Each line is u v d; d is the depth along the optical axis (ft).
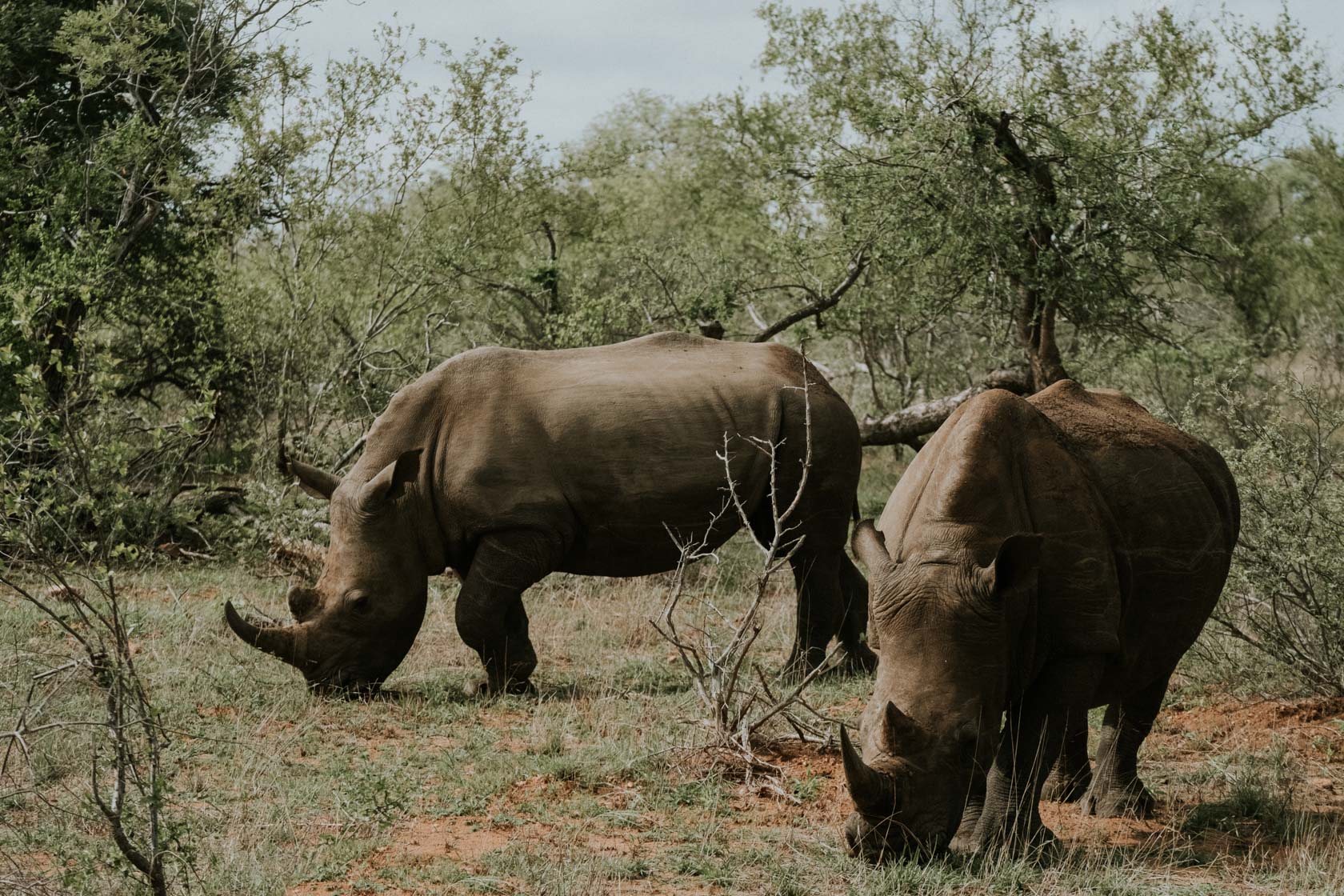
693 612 53.11
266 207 75.10
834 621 45.55
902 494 27.35
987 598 23.45
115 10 68.74
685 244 92.89
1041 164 69.31
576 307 79.15
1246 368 76.28
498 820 29.12
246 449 72.43
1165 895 24.88
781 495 44.62
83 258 59.67
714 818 29.14
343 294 74.74
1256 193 101.30
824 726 36.55
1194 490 30.48
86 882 23.18
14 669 36.24
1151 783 33.32
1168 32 72.69
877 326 88.53
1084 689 26.45
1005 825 25.99
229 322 68.85
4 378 57.16
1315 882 25.98
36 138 73.82
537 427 42.55
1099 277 69.10
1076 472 27.40
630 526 43.11
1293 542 40.63
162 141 69.87
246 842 26.78
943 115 69.05
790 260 79.00
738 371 45.19
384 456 42.32
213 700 38.11
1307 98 75.05
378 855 26.89
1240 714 39.78
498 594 41.47
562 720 37.52
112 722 22.39
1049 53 72.13
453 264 75.82
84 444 26.50
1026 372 69.51
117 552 24.86
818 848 27.37
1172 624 30.09
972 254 68.95
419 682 43.01
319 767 32.78
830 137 75.31
